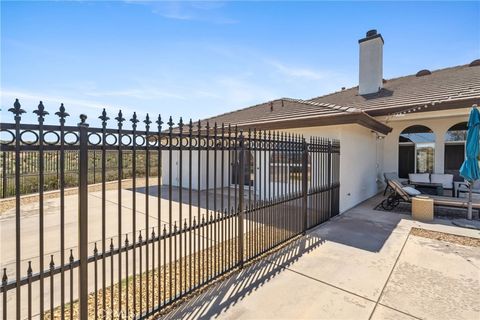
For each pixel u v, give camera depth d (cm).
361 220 696
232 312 295
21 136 193
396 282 366
